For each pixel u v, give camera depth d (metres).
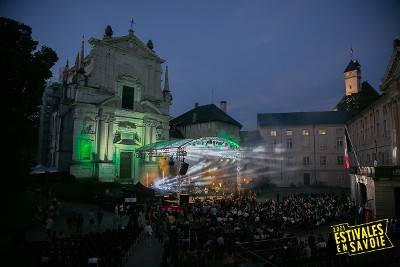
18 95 24.03
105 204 28.84
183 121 57.59
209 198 34.66
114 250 13.79
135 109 42.19
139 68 43.88
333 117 61.34
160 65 46.66
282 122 62.81
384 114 33.62
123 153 41.03
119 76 40.88
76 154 36.41
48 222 18.66
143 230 21.30
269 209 24.78
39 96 25.38
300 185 59.62
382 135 34.19
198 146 37.00
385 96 32.19
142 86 43.91
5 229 19.91
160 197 33.09
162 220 20.42
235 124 56.84
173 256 13.14
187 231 17.77
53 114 45.75
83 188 32.47
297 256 12.90
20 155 24.34
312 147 60.28
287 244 13.86
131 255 15.81
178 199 29.53
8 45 23.34
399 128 28.86
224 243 14.63
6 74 22.00
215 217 21.38
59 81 55.97
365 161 41.34
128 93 41.97
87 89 38.09
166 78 47.38
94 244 15.03
